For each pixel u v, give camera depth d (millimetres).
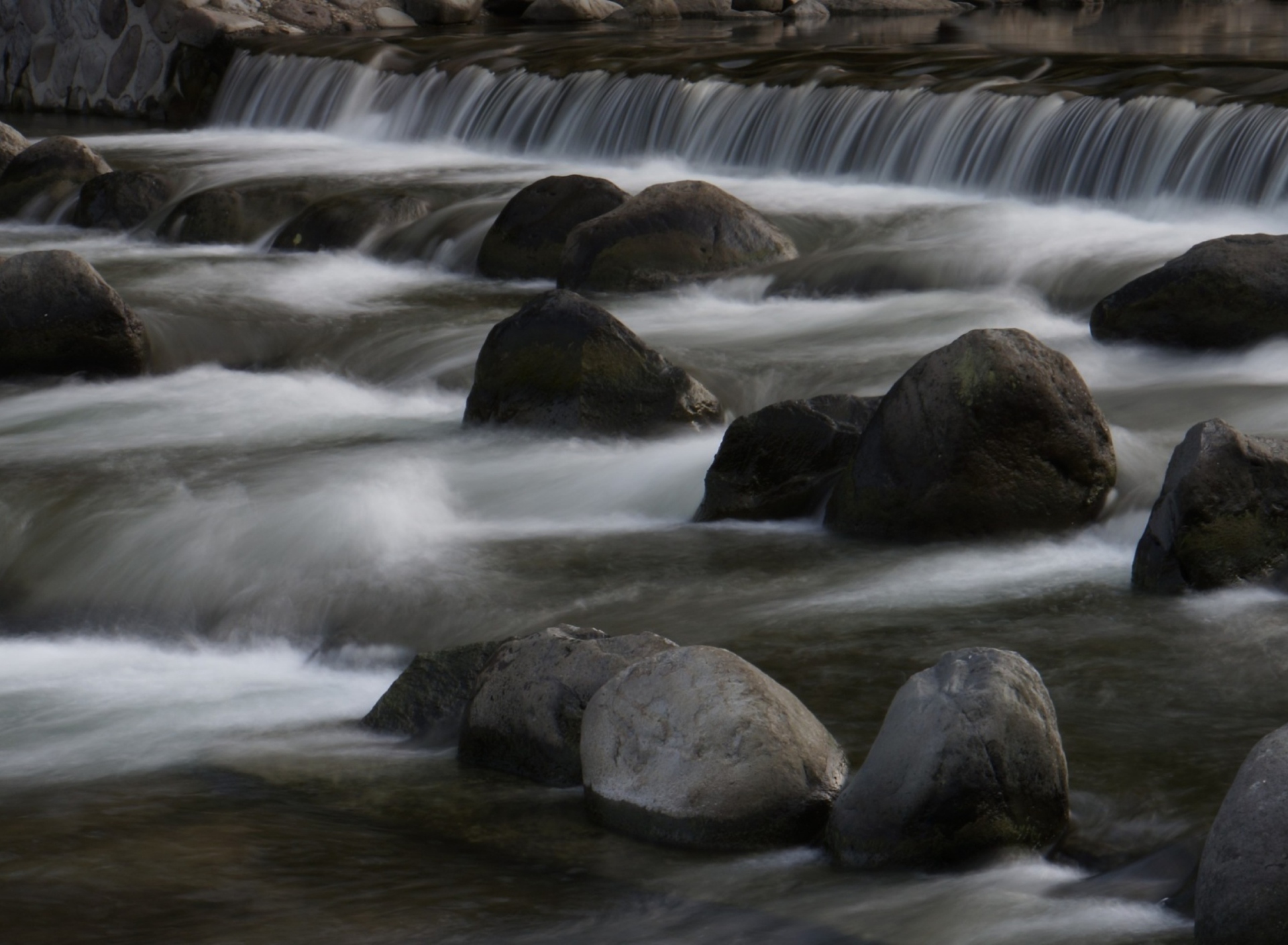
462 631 8461
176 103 28922
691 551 9352
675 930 5227
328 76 26047
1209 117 16172
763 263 15648
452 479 10703
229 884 5535
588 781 6207
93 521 10000
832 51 23125
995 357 9141
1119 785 6090
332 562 9375
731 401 12266
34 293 13398
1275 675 7172
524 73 23344
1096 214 16609
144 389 13484
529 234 16531
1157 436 10438
